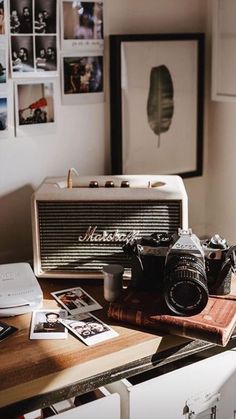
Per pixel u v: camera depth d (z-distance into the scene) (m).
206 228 2.10
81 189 1.54
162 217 1.52
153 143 1.93
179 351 1.33
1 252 1.77
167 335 1.31
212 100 1.95
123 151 1.87
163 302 1.39
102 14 1.77
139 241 1.45
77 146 1.83
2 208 1.74
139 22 1.84
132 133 1.88
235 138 1.92
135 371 1.28
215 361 1.36
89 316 1.40
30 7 1.65
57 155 1.80
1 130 1.68
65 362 1.21
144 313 1.34
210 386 1.37
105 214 1.52
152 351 1.30
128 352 1.26
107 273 1.44
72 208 1.52
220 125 1.98
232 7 1.80
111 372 1.25
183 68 1.92
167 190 1.51
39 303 1.42
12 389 1.14
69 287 1.55
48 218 1.53
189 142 2.00
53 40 1.71
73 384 1.21
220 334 1.26
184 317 1.32
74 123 1.81
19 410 1.16
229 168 1.97
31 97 1.71
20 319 1.39
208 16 1.94
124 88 1.83
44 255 1.56
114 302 1.40
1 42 1.62
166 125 1.94
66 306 1.44
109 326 1.35
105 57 1.82
